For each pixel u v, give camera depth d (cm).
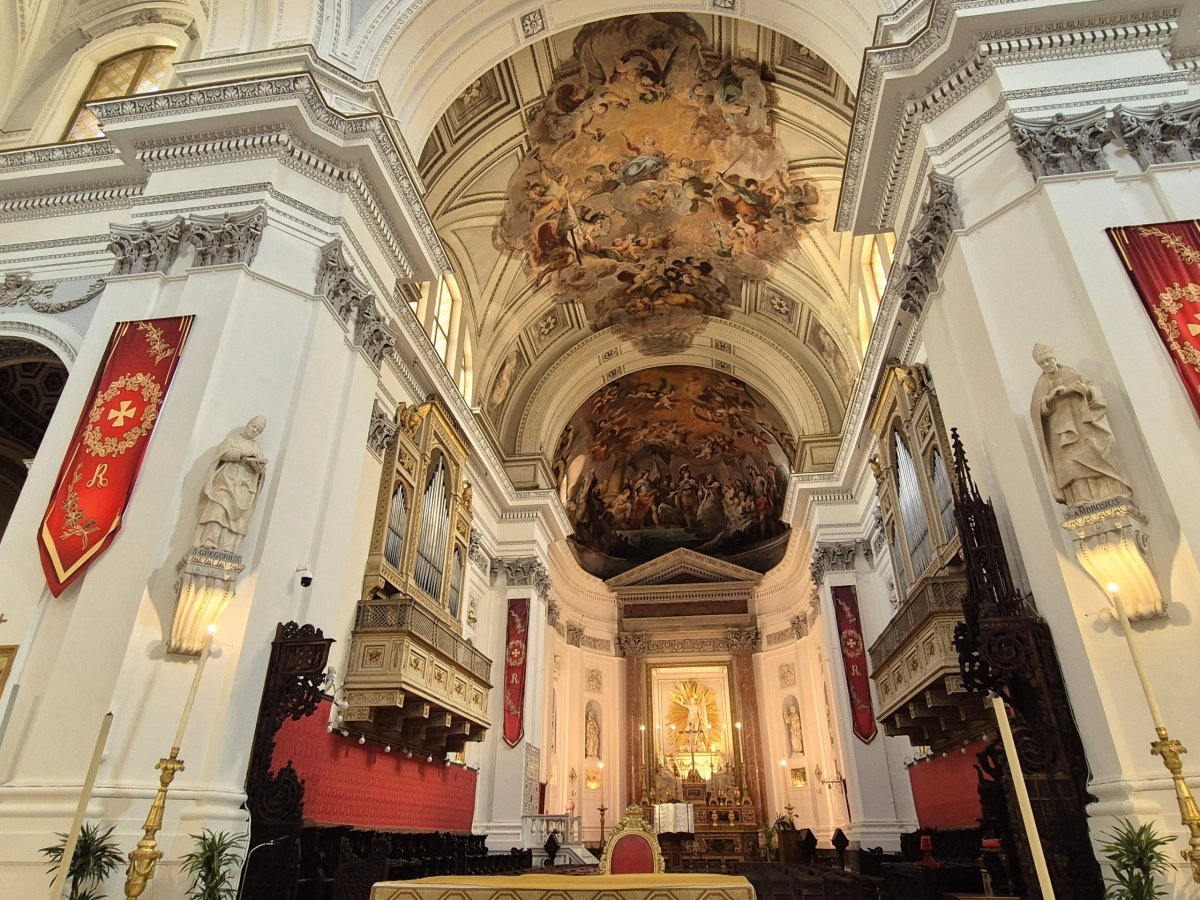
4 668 631
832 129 1264
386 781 1012
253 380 738
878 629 1511
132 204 855
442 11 1014
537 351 1842
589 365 1906
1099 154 682
